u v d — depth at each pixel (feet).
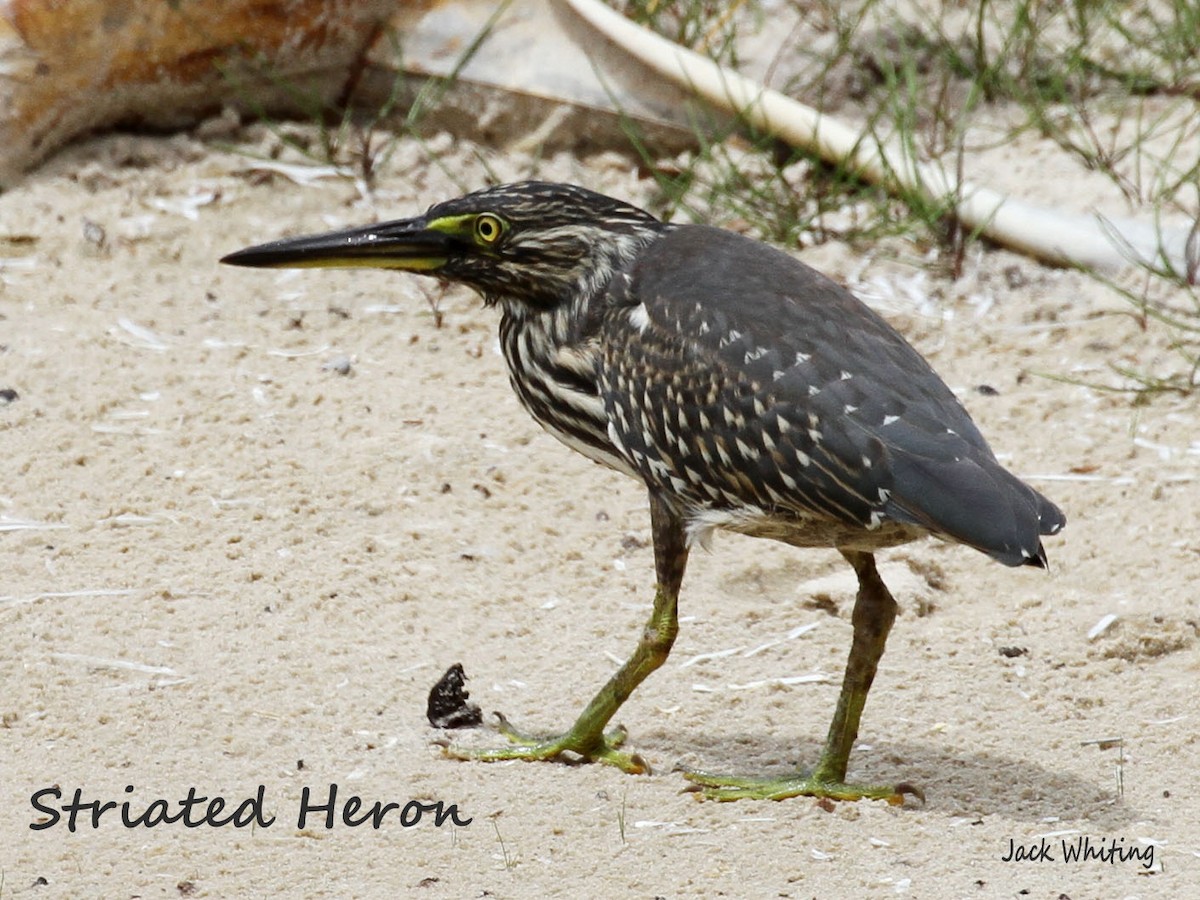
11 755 30.19
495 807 29.09
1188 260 48.65
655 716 32.48
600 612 35.70
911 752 31.32
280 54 52.16
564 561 37.40
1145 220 51.06
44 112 50.16
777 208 50.83
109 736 30.78
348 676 33.06
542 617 35.45
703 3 59.11
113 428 40.65
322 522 37.83
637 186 52.65
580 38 53.16
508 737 31.40
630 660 30.50
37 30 49.16
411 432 41.34
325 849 27.73
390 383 43.45
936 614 36.37
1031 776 30.48
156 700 31.89
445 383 43.80
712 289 29.19
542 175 52.34
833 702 33.01
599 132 53.42
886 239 51.11
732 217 51.44
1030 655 34.63
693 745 31.55
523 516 38.73
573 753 30.78
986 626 35.63
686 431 28.76
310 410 41.98
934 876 27.12
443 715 31.65
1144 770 30.71
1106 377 45.03
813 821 28.81
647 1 57.11
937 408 27.76
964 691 33.40
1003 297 48.70
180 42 51.03
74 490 38.42
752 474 28.22
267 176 51.16
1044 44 59.52
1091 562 38.01
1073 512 39.63
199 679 32.58
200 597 35.22
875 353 28.19
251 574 35.96
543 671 33.68
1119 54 60.08
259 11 51.16
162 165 51.44
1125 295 47.11
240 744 30.71
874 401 27.45
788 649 34.68
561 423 31.86
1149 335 46.73
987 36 60.34
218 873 27.02
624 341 29.71
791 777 30.09
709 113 53.06
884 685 33.63
